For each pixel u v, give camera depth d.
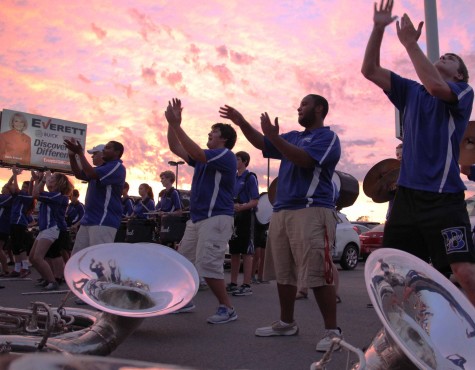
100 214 5.79
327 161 3.88
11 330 2.88
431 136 3.10
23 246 9.80
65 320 3.06
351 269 13.16
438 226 2.98
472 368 1.95
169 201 9.19
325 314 3.91
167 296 3.12
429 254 3.13
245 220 7.29
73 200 10.75
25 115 27.81
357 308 5.94
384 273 2.09
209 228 4.96
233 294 7.17
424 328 2.03
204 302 6.38
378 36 3.24
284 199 4.07
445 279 2.24
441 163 3.05
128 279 3.12
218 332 4.52
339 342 1.62
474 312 2.14
